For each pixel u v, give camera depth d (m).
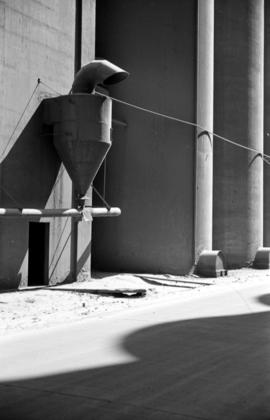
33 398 7.26
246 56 31.92
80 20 21.06
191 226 25.55
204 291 20.44
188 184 25.56
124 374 8.48
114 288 19.39
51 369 8.77
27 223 18.66
